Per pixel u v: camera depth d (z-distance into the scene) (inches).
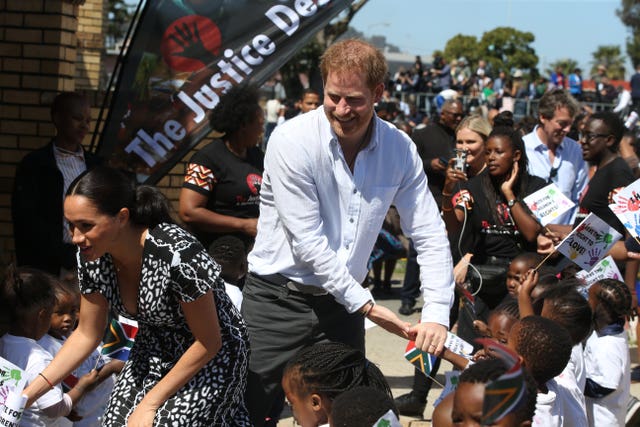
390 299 406.6
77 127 233.1
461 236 221.6
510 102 944.3
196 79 235.0
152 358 143.3
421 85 1035.9
